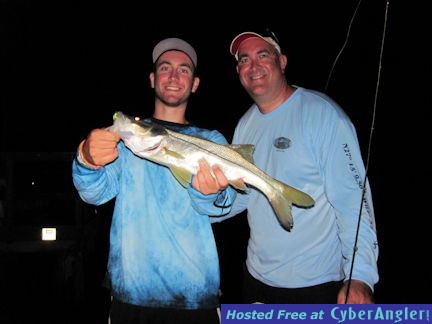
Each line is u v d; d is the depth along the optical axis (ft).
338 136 3.67
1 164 10.80
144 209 3.51
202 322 3.45
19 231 9.89
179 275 3.43
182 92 3.88
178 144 3.43
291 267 3.80
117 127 3.35
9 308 8.34
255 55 4.08
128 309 3.44
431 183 15.56
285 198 3.49
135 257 3.44
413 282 8.63
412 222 12.50
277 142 3.96
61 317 8.20
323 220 3.79
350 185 3.54
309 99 3.96
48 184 11.18
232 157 3.53
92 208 10.21
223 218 4.32
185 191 3.54
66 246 9.60
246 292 4.26
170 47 3.97
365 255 3.38
